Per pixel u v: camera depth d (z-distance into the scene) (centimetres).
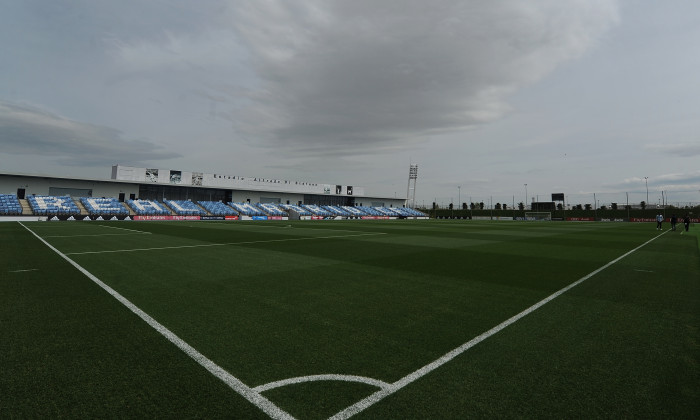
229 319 501
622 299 630
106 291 660
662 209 6700
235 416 266
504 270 924
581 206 8825
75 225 2864
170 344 407
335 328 466
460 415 268
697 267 997
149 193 5209
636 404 283
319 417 266
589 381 322
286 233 2208
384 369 347
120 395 295
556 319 511
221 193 5944
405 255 1204
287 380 324
